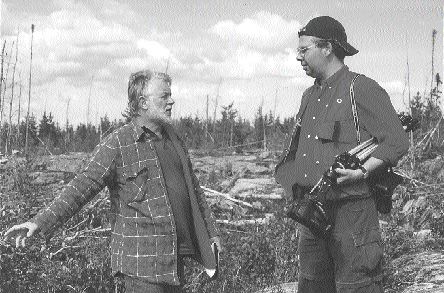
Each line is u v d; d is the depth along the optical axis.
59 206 3.09
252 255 6.84
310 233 3.57
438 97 15.71
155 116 3.28
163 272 3.19
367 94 3.31
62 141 24.14
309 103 3.60
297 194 3.60
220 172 13.66
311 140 3.49
